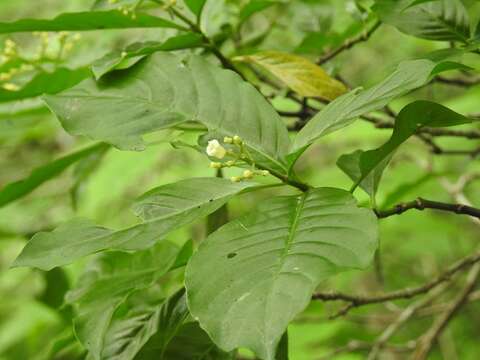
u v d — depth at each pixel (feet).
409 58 3.94
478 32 3.99
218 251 3.42
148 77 3.91
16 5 9.84
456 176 7.39
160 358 3.77
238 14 4.70
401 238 8.27
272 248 3.39
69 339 4.25
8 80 4.59
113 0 3.97
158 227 3.55
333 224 3.42
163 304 3.84
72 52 5.07
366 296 4.44
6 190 4.19
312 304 6.11
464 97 7.13
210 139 3.78
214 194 3.61
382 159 3.61
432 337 4.97
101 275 4.08
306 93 4.11
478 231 8.63
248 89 3.85
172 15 4.20
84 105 3.85
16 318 7.71
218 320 3.26
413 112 3.51
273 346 3.18
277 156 3.73
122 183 6.82
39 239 3.57
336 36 4.76
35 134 5.70
